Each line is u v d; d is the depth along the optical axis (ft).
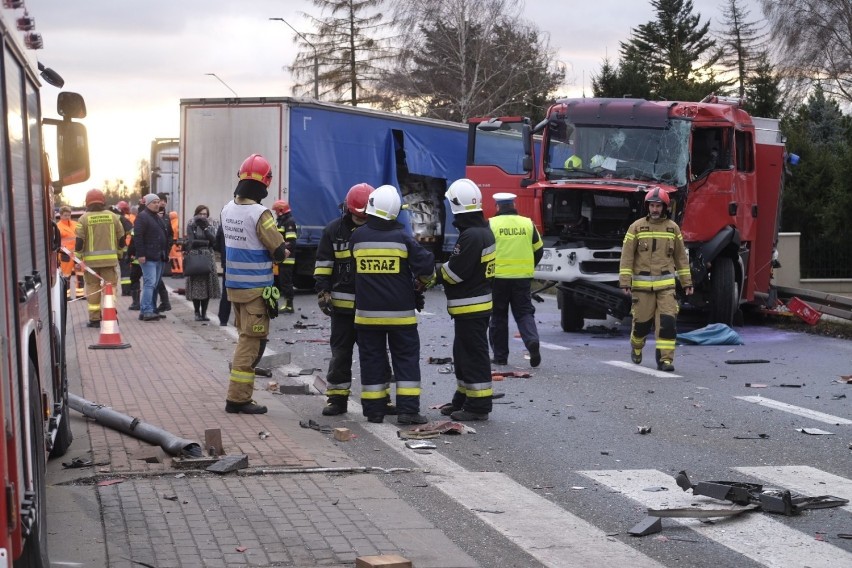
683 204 54.90
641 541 19.74
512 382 39.63
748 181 58.34
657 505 22.34
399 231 30.89
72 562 17.53
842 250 98.99
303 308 71.72
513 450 27.78
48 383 19.11
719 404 34.99
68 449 25.57
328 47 207.31
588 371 42.65
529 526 20.63
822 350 50.67
